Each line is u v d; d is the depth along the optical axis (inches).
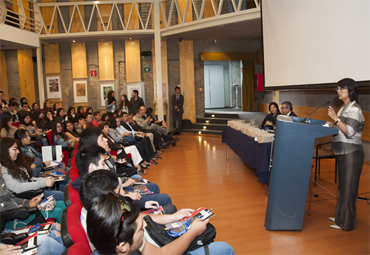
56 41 373.7
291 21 199.9
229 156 247.4
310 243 98.5
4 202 84.9
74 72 391.9
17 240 67.7
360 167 102.7
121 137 204.7
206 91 544.1
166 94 399.5
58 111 261.6
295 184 104.3
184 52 403.9
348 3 148.2
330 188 154.9
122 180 108.7
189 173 196.4
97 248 39.7
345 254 90.8
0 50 380.8
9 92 388.5
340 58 156.6
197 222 59.9
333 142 107.7
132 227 40.6
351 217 105.5
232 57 415.5
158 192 111.7
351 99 101.7
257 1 260.1
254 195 149.1
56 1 369.1
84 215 61.9
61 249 65.0
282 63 216.8
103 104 392.8
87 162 75.7
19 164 105.8
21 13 324.5
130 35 356.5
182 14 363.6
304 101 286.5
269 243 99.4
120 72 395.2
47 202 86.0
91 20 356.5
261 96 474.0
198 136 372.5
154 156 248.4
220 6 284.2
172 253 52.9
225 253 61.9
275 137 104.8
